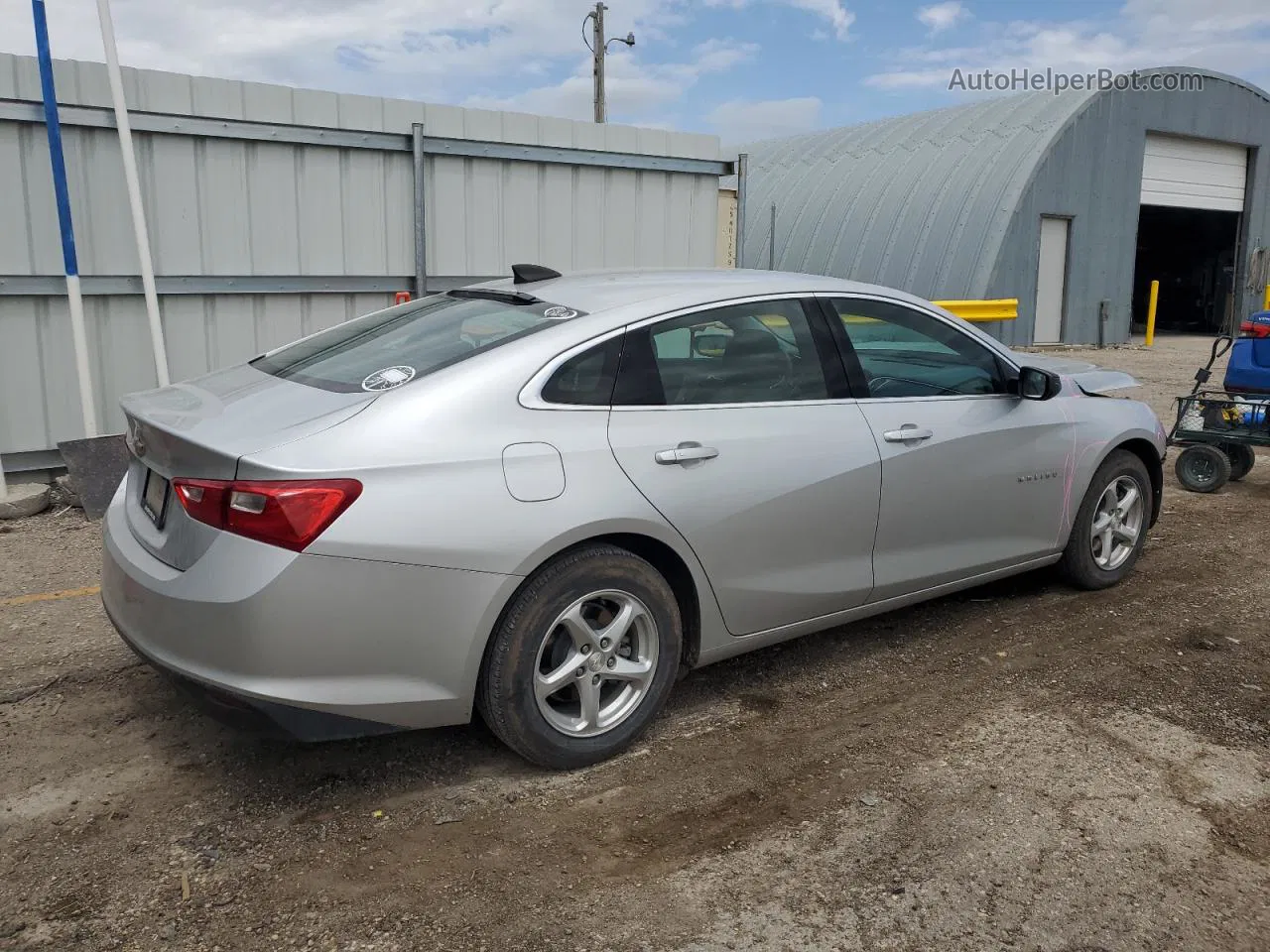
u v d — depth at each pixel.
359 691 3.04
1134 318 30.86
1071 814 3.21
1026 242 20.25
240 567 2.92
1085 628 4.85
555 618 3.32
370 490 3.00
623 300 3.75
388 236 8.63
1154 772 3.49
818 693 4.13
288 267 8.18
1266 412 7.57
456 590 3.11
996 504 4.61
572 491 3.31
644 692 3.59
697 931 2.66
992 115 22.58
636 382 3.59
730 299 3.91
